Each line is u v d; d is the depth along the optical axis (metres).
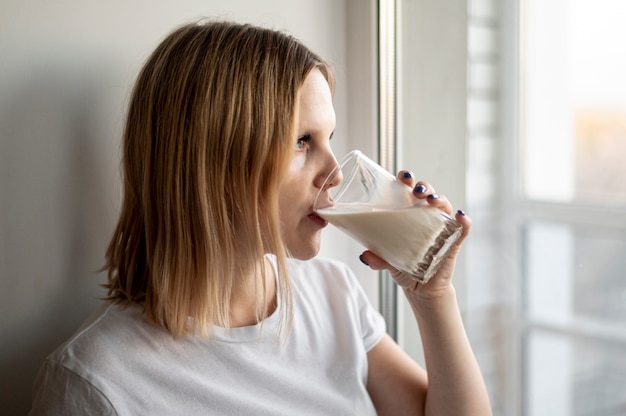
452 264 1.01
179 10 1.13
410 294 1.05
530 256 1.58
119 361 0.89
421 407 1.10
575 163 1.45
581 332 1.50
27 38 0.98
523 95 1.50
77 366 0.87
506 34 1.50
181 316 0.92
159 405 0.90
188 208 0.91
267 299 1.02
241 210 0.92
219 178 0.90
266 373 0.97
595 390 1.48
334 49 1.36
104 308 0.96
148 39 1.10
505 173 1.55
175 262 0.92
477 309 1.62
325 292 1.12
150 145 0.94
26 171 1.00
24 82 0.98
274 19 1.25
